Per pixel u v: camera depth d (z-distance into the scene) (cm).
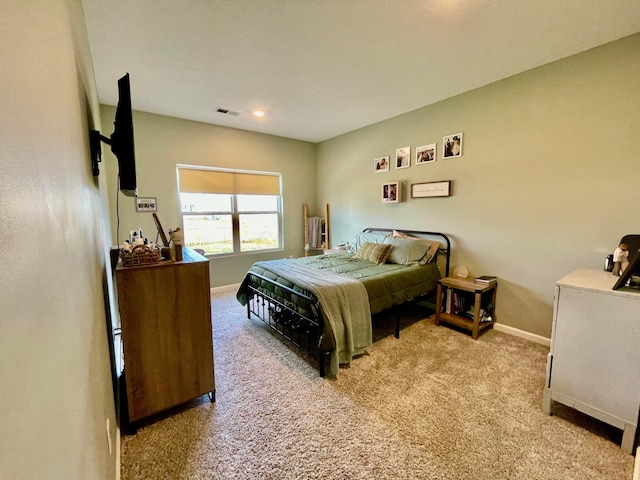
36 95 52
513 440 159
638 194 214
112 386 156
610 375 156
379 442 158
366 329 246
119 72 256
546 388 179
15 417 35
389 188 396
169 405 175
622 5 176
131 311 162
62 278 62
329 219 521
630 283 167
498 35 207
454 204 328
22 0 47
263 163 474
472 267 318
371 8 178
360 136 442
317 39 211
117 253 277
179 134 393
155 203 381
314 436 162
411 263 329
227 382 213
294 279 259
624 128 217
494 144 290
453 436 161
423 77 273
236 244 465
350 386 207
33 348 42
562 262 255
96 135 168
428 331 300
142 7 175
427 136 349
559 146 249
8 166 36
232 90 299
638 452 139
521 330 284
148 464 145
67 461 56
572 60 237
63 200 69
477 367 231
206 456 150
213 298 411
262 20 189
